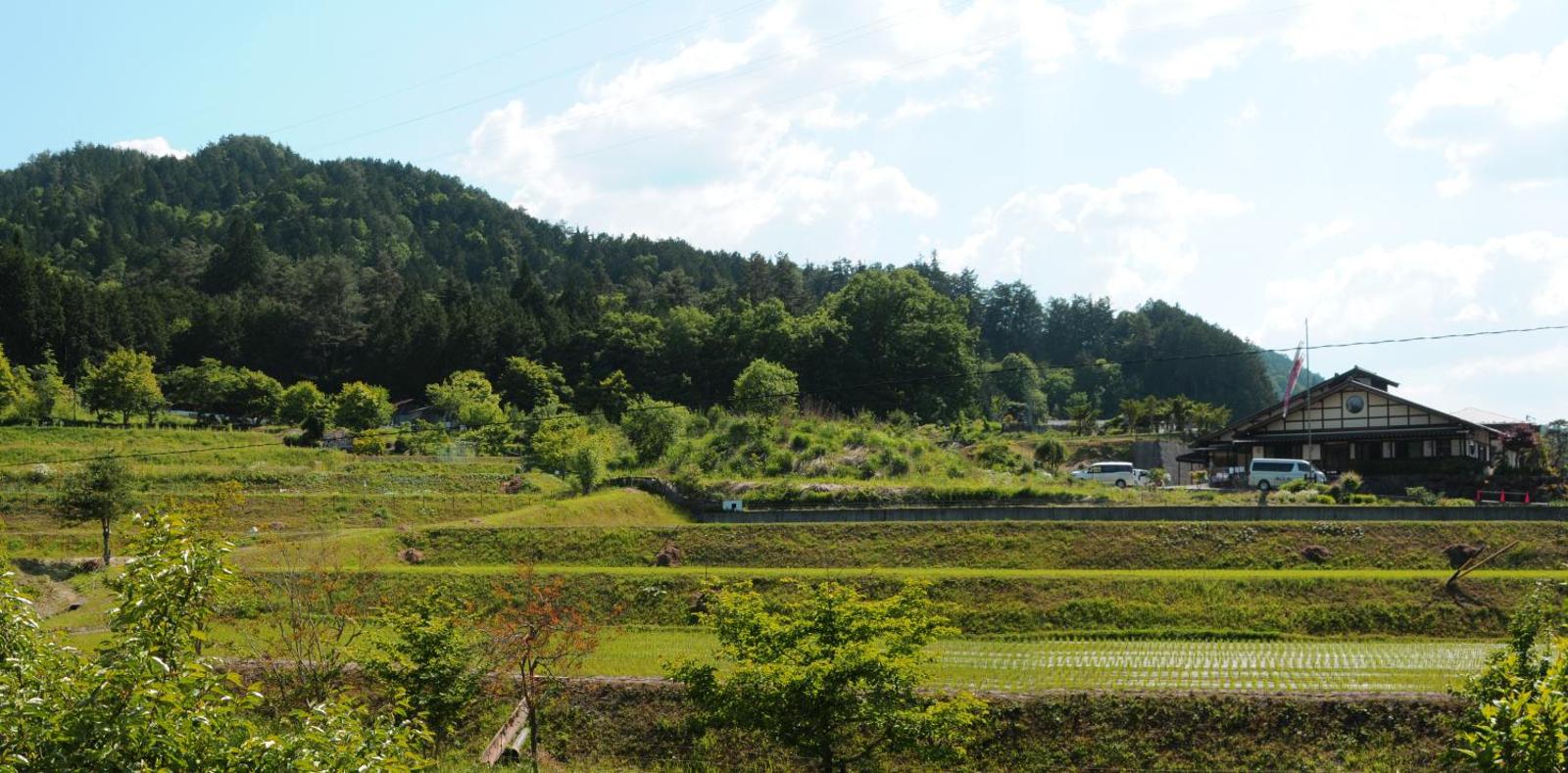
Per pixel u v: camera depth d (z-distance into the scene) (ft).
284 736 45.14
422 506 226.99
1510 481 231.09
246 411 407.03
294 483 245.65
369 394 378.94
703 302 609.01
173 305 519.60
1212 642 126.41
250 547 171.73
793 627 88.02
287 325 500.74
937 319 443.32
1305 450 260.42
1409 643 124.16
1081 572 148.87
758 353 439.63
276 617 101.24
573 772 95.30
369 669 93.56
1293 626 129.70
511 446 323.57
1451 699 94.73
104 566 177.37
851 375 431.43
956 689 103.45
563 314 508.94
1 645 43.42
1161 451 359.66
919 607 95.04
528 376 433.48
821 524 177.68
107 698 41.45
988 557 164.86
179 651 46.73
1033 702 100.27
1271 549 158.71
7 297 428.56
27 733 40.65
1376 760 91.04
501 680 97.25
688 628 140.36
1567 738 49.67
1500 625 127.44
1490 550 151.12
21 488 225.56
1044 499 210.18
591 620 144.36
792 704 85.20
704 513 217.56
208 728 43.11
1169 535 164.04
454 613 97.35
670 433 273.13
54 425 332.80
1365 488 239.71
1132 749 95.71
